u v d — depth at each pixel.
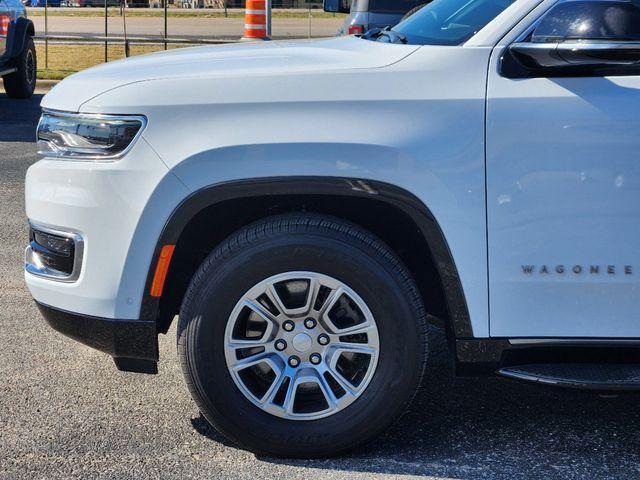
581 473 3.15
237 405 3.11
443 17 3.55
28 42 12.93
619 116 2.95
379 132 2.97
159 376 3.98
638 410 3.68
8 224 6.59
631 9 3.07
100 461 3.19
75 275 3.12
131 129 3.03
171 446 3.31
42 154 3.22
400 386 3.09
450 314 3.07
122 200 3.02
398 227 3.26
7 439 3.36
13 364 4.09
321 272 3.03
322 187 2.99
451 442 3.38
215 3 36.88
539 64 2.97
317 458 3.20
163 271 3.05
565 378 3.04
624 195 2.97
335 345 3.11
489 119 2.97
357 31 10.01
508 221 2.99
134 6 33.34
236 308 3.05
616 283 3.01
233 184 2.98
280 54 3.37
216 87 3.03
